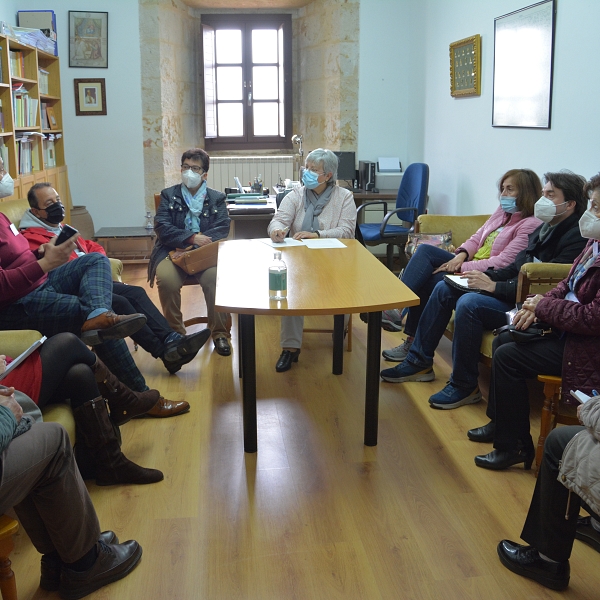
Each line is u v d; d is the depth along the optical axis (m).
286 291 2.60
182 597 1.88
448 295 3.32
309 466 2.61
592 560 2.05
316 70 6.95
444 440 2.83
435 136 5.86
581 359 2.32
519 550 2.00
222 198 4.18
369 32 6.43
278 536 2.16
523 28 4.10
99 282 2.83
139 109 6.53
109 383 2.48
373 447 2.77
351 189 6.39
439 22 5.62
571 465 1.72
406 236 5.51
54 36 6.07
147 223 6.77
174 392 3.33
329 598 1.88
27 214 3.32
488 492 2.43
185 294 5.26
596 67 3.37
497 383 2.52
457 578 1.96
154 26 6.35
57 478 1.73
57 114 6.28
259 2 6.79
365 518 2.26
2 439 1.53
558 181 2.89
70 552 1.81
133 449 2.74
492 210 4.74
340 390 3.37
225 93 7.29
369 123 6.63
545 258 3.00
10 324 2.73
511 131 4.38
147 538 2.15
